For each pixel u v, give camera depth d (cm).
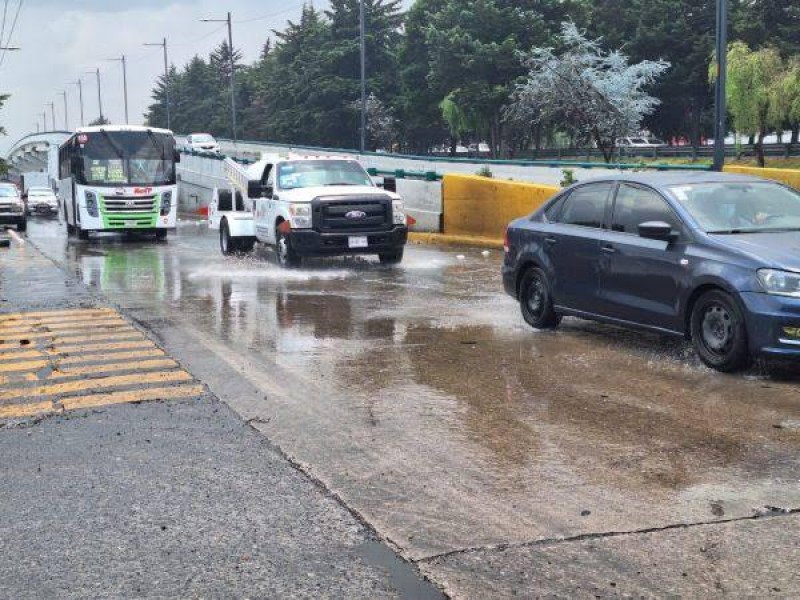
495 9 6844
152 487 502
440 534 431
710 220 798
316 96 8588
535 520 446
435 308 1148
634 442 570
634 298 837
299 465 536
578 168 2788
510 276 1013
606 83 5009
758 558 400
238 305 1209
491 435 590
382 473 520
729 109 4616
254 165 1906
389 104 8531
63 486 505
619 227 871
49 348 919
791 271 701
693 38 6419
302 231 1602
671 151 5425
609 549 411
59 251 2308
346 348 892
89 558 411
